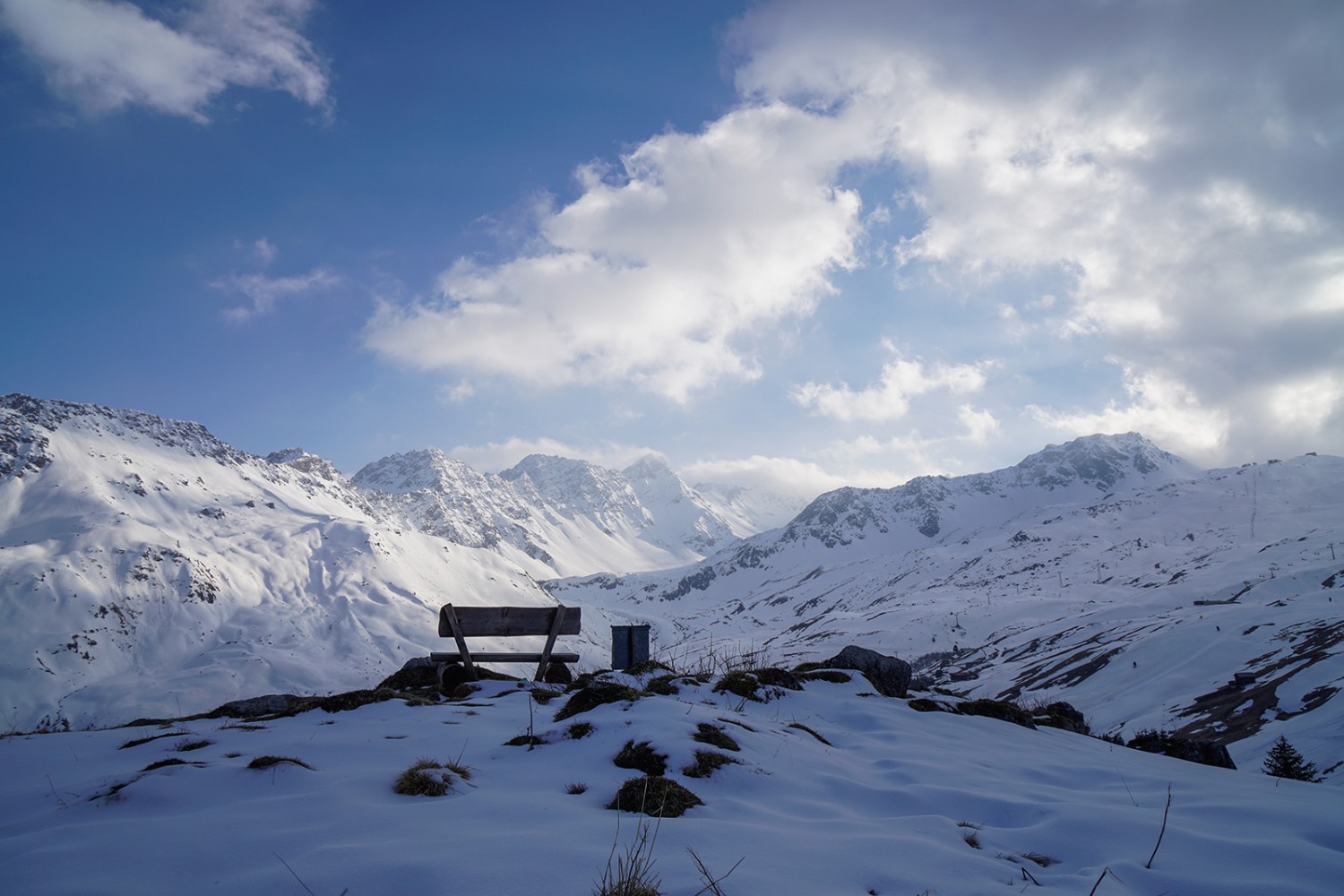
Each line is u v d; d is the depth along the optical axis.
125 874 4.41
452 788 6.39
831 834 5.60
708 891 4.34
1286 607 142.50
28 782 6.93
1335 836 6.21
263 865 4.57
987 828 6.20
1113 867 5.25
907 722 11.12
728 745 7.66
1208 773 9.70
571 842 4.98
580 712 9.37
